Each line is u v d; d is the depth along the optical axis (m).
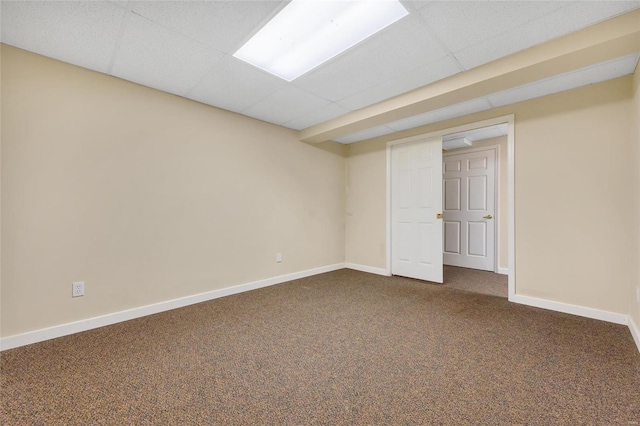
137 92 2.52
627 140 2.30
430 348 1.94
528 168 2.79
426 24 1.77
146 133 2.57
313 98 2.85
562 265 2.61
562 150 2.61
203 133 2.96
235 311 2.66
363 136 4.20
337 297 3.09
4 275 1.91
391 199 4.12
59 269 2.12
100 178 2.31
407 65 2.23
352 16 1.74
